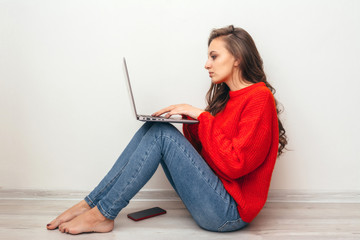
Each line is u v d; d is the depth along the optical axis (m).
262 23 1.79
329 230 1.47
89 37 1.80
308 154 1.88
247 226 1.50
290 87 1.84
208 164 1.43
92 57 1.81
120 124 1.85
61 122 1.85
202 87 1.83
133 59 1.81
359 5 1.79
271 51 1.81
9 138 1.86
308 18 1.80
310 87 1.84
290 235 1.40
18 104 1.84
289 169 1.90
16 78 1.82
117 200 1.31
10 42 1.80
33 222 1.50
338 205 1.84
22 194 1.89
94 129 1.86
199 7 1.77
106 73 1.82
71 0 1.77
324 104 1.85
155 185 1.91
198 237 1.37
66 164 1.88
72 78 1.82
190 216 1.63
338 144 1.88
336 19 1.80
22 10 1.78
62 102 1.84
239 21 1.79
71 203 1.82
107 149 1.87
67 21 1.79
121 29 1.79
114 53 1.81
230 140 1.28
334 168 1.89
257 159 1.25
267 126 1.25
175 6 1.78
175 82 1.83
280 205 1.83
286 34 1.80
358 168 1.89
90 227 1.35
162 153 1.31
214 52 1.39
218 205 1.30
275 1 1.78
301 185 1.91
